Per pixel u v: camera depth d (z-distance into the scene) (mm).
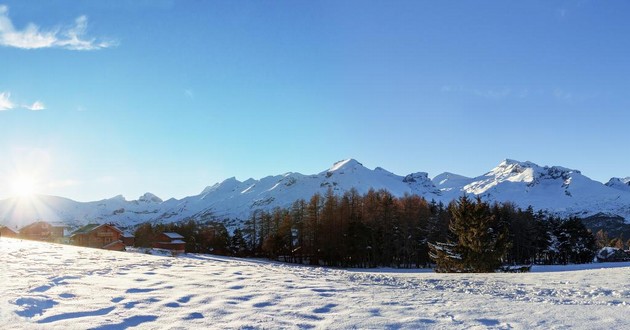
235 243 117312
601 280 18375
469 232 45000
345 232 91250
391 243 90750
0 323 7855
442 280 20156
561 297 13852
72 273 15633
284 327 8469
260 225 120250
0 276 13969
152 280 14688
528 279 19984
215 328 8227
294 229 106312
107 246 76625
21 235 97688
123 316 8891
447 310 10273
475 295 13672
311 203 101750
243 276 17000
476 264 44062
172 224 135250
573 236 100625
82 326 7914
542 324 8859
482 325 8766
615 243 142500
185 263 23812
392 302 11359
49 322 8156
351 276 20484
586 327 8609
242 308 10148
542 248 100375
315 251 95938
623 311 10125
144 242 119000
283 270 22266
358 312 9953
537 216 103562
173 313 9398
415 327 8602
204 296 11602
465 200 47312
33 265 17938
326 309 10297
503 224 83500
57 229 112750
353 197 110750
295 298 11703
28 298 9953
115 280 14273
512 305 11062
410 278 21031
